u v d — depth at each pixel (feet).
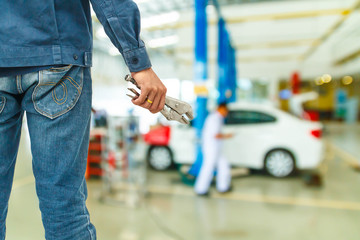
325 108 69.36
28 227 9.38
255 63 64.34
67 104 2.05
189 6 28.27
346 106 57.72
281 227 9.82
